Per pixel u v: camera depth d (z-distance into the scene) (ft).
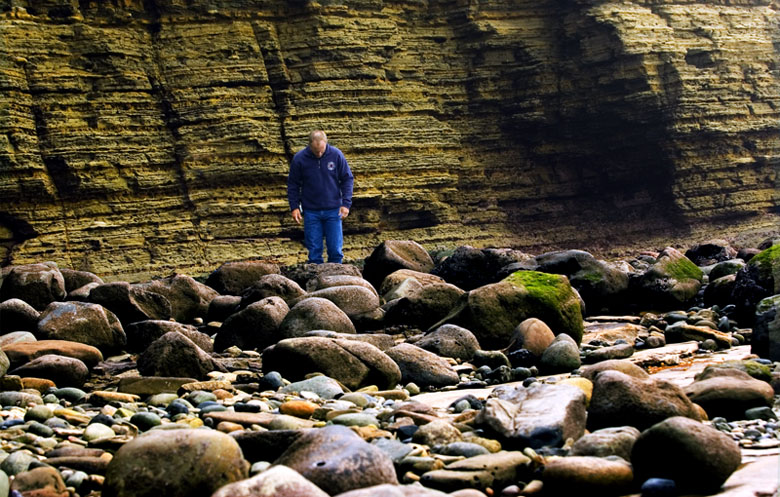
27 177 77.87
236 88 86.07
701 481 10.82
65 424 15.44
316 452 10.77
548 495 10.98
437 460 11.99
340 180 46.91
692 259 46.88
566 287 26.20
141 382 20.45
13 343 24.12
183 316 33.76
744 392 14.56
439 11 95.40
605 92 95.35
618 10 93.15
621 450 11.94
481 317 25.00
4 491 10.68
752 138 97.14
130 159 81.82
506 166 97.09
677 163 94.89
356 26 90.07
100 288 31.04
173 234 82.07
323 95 88.02
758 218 97.81
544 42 96.53
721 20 96.12
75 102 81.05
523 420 13.24
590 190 99.86
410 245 41.75
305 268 38.11
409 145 90.07
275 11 88.63
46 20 81.46
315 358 19.98
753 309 27.17
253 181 85.46
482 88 95.61
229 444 10.91
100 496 11.17
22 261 77.00
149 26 85.71
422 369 20.89
